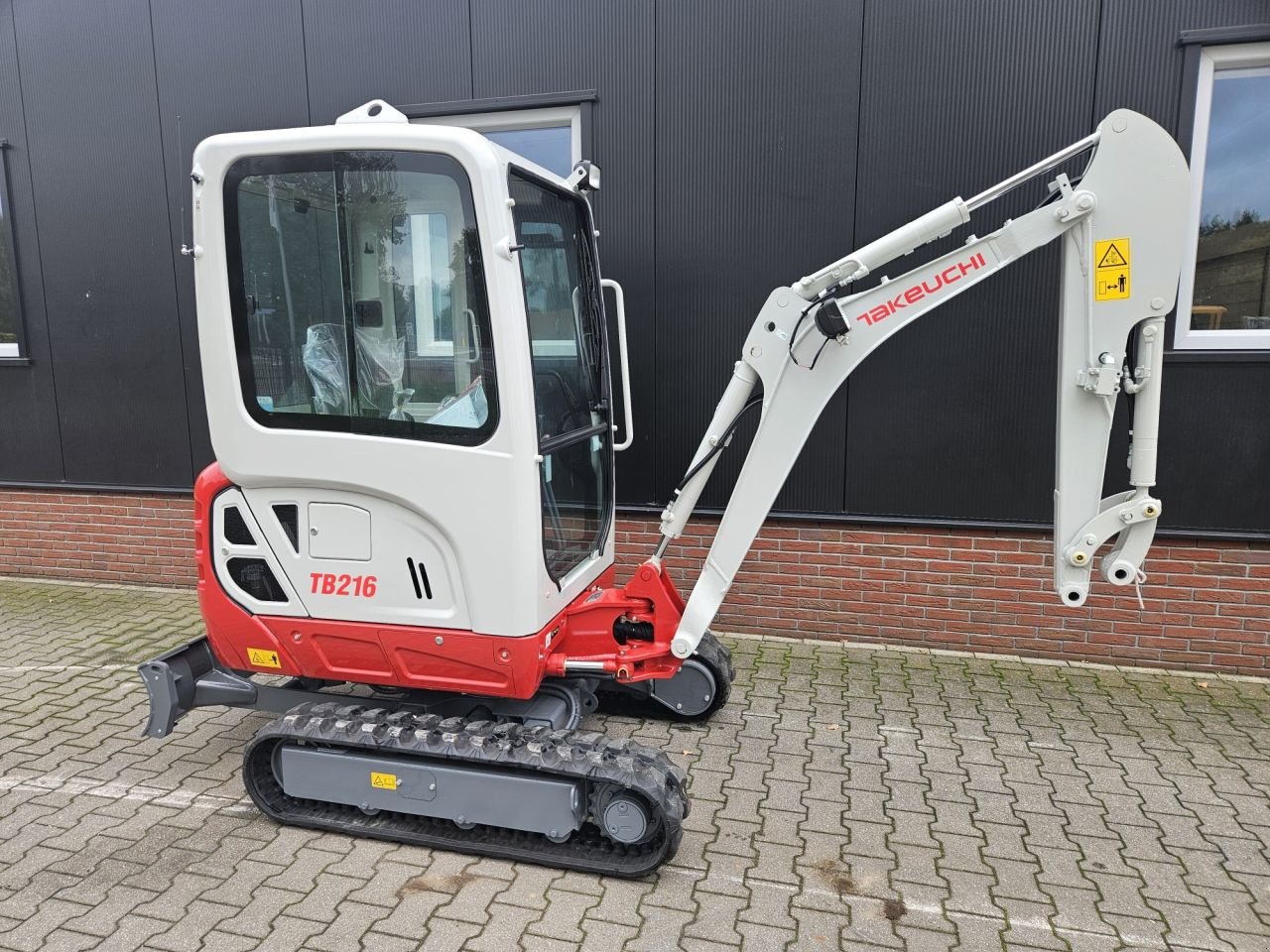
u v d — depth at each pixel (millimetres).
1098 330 2680
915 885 2605
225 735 3590
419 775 2729
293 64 4867
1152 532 2775
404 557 2760
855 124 4215
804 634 4695
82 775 3240
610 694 3824
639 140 4469
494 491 2613
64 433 5609
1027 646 4441
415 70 4715
